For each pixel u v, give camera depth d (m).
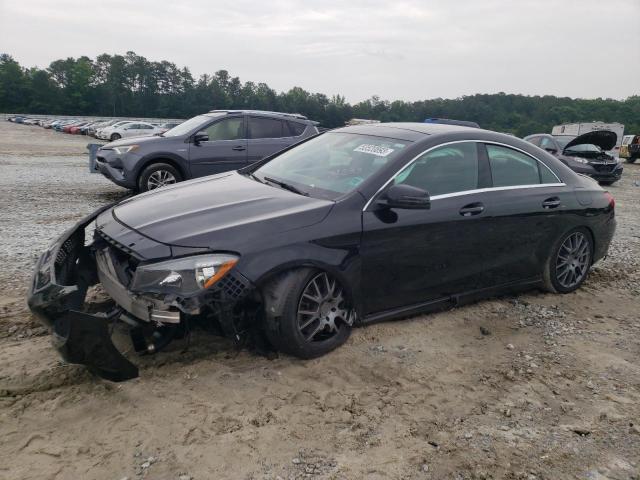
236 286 3.25
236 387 3.32
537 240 4.89
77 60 134.38
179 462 2.65
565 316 4.84
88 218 3.95
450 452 2.86
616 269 6.39
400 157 4.12
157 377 3.37
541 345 4.23
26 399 3.07
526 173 4.89
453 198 4.27
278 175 4.53
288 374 3.51
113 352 2.93
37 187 11.40
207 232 3.33
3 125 64.50
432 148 4.29
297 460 2.72
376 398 3.32
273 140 10.34
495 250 4.59
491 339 4.29
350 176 4.12
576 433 3.09
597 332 4.54
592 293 5.48
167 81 141.12
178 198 3.97
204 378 3.39
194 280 3.14
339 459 2.75
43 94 122.31
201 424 2.95
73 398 3.11
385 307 4.10
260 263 3.33
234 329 3.32
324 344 3.73
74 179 13.29
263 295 3.45
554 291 5.29
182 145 9.62
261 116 10.33
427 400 3.35
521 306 5.01
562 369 3.85
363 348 3.95
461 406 3.31
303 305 3.60
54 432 2.82
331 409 3.17
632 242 8.05
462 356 3.96
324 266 3.57
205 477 2.56
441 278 4.30
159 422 2.94
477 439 2.98
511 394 3.48
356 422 3.07
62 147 30.08
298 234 3.51
